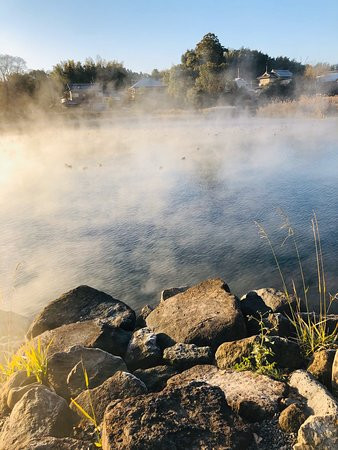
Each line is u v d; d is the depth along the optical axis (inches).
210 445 94.0
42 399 113.3
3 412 120.7
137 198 449.1
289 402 111.3
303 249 299.7
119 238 335.3
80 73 2709.2
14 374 131.0
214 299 181.2
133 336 163.3
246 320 177.6
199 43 2138.3
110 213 398.3
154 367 141.6
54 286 263.1
